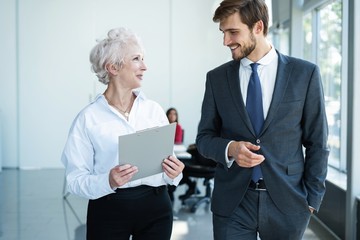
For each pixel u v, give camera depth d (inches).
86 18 324.8
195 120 339.9
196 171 208.7
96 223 69.3
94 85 327.3
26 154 325.4
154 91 336.2
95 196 65.7
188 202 225.1
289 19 230.2
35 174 302.2
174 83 336.8
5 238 164.7
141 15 331.3
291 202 72.8
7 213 201.5
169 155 67.2
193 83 338.3
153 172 67.0
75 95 327.0
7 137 323.6
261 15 69.4
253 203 74.4
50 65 323.9
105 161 69.2
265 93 73.5
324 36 212.4
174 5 333.1
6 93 321.7
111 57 67.0
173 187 214.8
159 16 332.8
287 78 72.2
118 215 68.8
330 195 170.9
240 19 68.7
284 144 72.1
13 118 323.0
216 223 78.4
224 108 75.7
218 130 81.3
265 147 71.7
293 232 74.3
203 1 335.3
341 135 186.4
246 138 73.1
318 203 73.1
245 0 68.1
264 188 73.2
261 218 74.0
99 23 327.0
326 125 73.0
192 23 335.6
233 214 75.8
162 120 75.4
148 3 331.3
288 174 72.6
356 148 144.6
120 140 60.6
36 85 323.9
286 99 71.4
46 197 233.8
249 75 75.2
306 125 73.4
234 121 74.1
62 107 326.6
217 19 70.6
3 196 236.2
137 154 63.1
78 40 325.1
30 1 319.6
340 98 187.5
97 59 68.2
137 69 68.2
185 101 338.6
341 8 182.4
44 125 325.7
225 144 71.6
